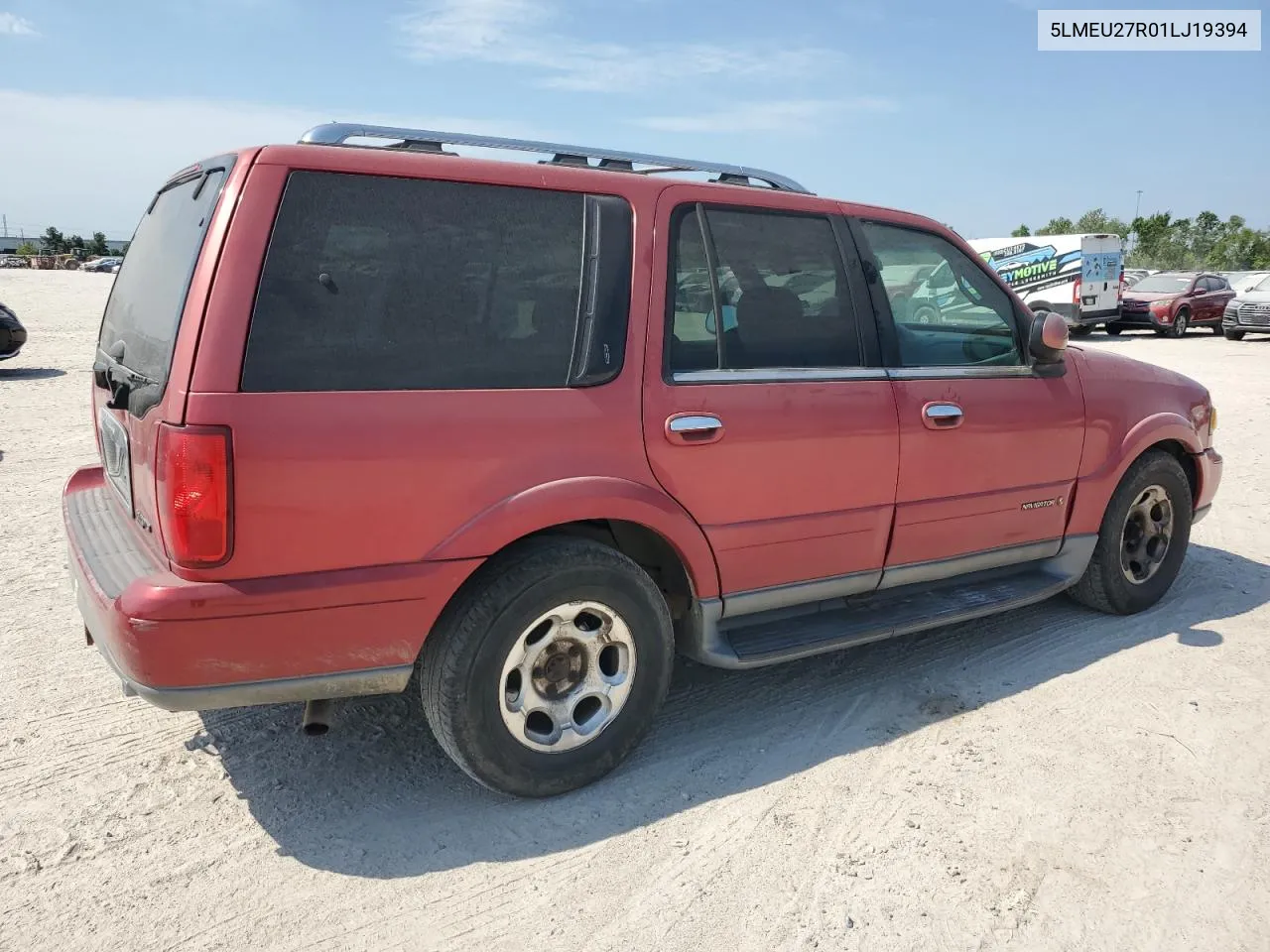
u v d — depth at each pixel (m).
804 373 3.44
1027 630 4.53
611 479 2.97
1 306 12.61
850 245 3.67
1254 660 4.17
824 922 2.51
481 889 2.64
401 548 2.68
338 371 2.60
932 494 3.80
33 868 2.69
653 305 3.11
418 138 3.01
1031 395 4.07
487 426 2.78
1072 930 2.48
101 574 2.72
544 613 2.89
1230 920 2.52
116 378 3.00
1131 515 4.64
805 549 3.50
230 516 2.47
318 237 2.60
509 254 2.89
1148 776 3.21
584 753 3.07
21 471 7.29
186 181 3.12
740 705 3.75
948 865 2.74
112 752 3.32
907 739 3.48
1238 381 14.18
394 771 3.24
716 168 3.58
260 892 2.62
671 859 2.78
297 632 2.60
